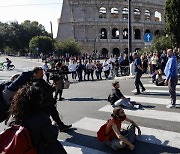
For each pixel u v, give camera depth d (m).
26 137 3.39
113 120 6.45
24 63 58.25
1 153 3.41
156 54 22.69
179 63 18.69
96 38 92.62
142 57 23.94
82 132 7.81
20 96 3.54
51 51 83.56
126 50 93.12
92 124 8.56
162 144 6.71
